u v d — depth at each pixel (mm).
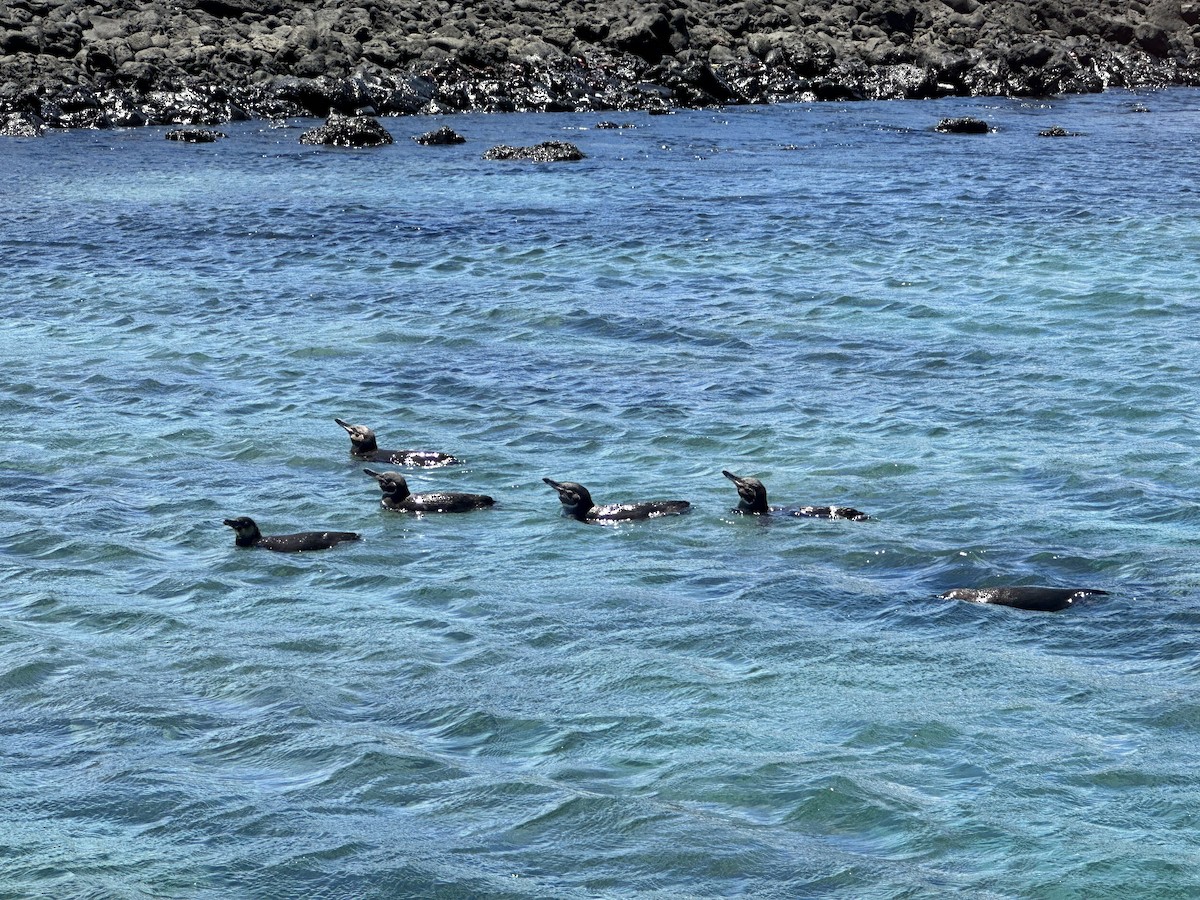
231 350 26656
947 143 56938
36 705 13148
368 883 10227
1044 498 18562
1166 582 15734
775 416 22344
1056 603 15102
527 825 10984
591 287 31625
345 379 24734
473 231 38281
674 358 25906
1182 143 56562
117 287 31938
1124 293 29953
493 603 15391
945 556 16562
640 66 73188
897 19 83812
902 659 13867
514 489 19250
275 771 11883
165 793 11500
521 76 69750
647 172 49031
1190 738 12195
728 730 12445
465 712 12859
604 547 17047
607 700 13086
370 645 14367
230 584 16047
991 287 30859
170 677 13734
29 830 10969
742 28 79938
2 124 59344
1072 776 11594
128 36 69250
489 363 25703
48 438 21516
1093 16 89188
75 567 16625
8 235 37812
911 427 21672
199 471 20078
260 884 10234
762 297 30453
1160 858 10406
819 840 10734
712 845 10648
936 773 11672
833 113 68250
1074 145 56125
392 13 75812
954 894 9977
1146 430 21359
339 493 19156
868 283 31484
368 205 42594
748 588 15711
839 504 18453
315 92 65688
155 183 46812
